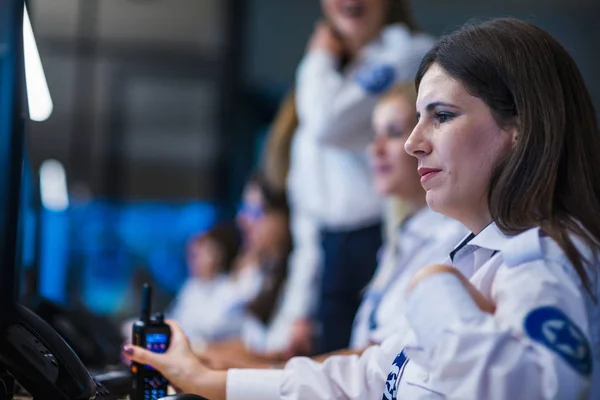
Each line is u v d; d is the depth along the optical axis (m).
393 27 2.87
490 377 0.91
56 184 2.66
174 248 6.98
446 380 0.94
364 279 2.94
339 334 2.99
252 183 4.94
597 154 1.14
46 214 2.59
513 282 1.00
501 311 0.98
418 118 1.19
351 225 2.96
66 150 6.84
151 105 7.21
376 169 2.26
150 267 6.76
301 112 3.07
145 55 7.18
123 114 7.11
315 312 3.30
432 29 7.49
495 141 1.09
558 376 0.91
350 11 2.87
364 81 2.79
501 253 1.08
